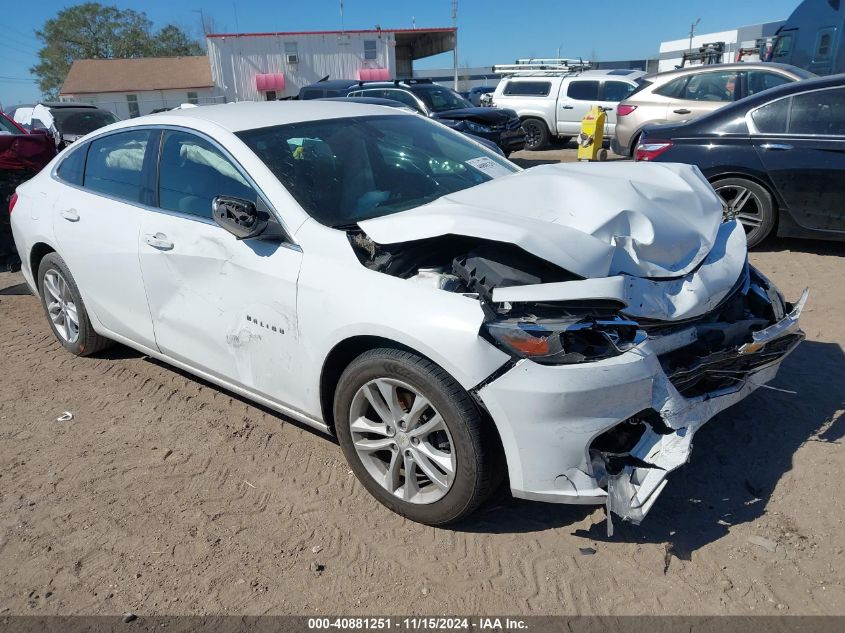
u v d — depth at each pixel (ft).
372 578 8.25
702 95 34.35
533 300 7.72
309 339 9.30
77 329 14.61
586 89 49.75
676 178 10.84
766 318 10.06
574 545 8.61
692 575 8.02
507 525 9.03
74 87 146.30
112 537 9.15
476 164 12.64
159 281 11.48
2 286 21.02
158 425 11.99
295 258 9.49
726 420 11.15
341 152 11.18
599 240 8.53
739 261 9.81
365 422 9.20
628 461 7.92
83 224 12.99
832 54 45.75
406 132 12.60
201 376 11.81
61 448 11.39
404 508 9.08
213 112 11.93
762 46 58.18
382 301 8.45
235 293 10.24
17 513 9.71
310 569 8.44
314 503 9.70
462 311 7.89
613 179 10.20
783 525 8.74
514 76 53.11
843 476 9.61
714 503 9.23
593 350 7.79
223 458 10.89
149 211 11.75
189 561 8.66
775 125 18.99
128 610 7.93
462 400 8.01
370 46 119.75
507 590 7.97
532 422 7.69
